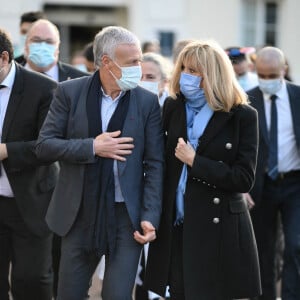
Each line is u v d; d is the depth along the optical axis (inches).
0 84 310.7
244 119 281.1
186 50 280.5
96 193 273.0
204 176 275.9
